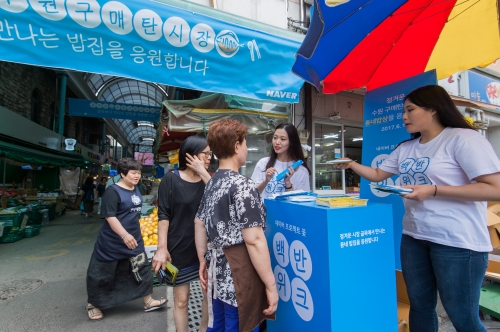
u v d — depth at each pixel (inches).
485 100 257.0
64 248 215.0
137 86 804.0
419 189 52.6
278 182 90.6
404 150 67.8
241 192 49.7
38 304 114.7
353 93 180.4
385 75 102.3
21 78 357.1
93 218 392.5
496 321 92.7
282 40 106.1
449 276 55.1
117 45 82.9
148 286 108.3
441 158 56.9
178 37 89.1
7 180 390.9
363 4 64.0
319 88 91.3
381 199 99.3
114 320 101.3
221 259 52.8
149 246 136.3
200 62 93.0
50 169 476.4
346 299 48.3
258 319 51.1
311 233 51.9
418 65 99.5
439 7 75.9
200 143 75.0
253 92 101.0
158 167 352.8
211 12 97.2
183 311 75.8
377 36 80.4
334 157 182.5
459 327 55.8
